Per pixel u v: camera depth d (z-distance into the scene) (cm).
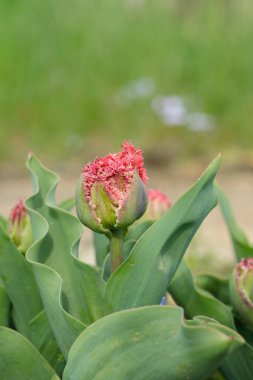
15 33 1048
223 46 1039
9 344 188
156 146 912
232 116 952
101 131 971
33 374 191
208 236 586
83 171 179
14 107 973
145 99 971
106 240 240
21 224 229
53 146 931
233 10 1095
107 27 1067
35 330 211
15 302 217
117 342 164
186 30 1077
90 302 193
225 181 809
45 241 209
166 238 181
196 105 989
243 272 215
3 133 920
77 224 209
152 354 160
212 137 928
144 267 183
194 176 842
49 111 972
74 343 173
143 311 158
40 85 998
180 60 1031
